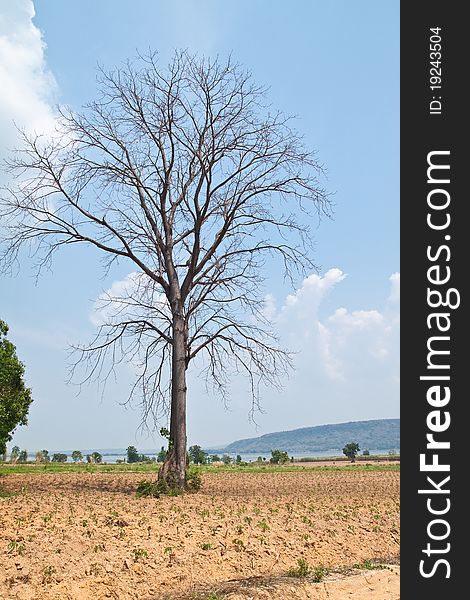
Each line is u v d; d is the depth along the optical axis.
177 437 26.67
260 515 18.64
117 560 11.88
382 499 25.67
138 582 11.06
